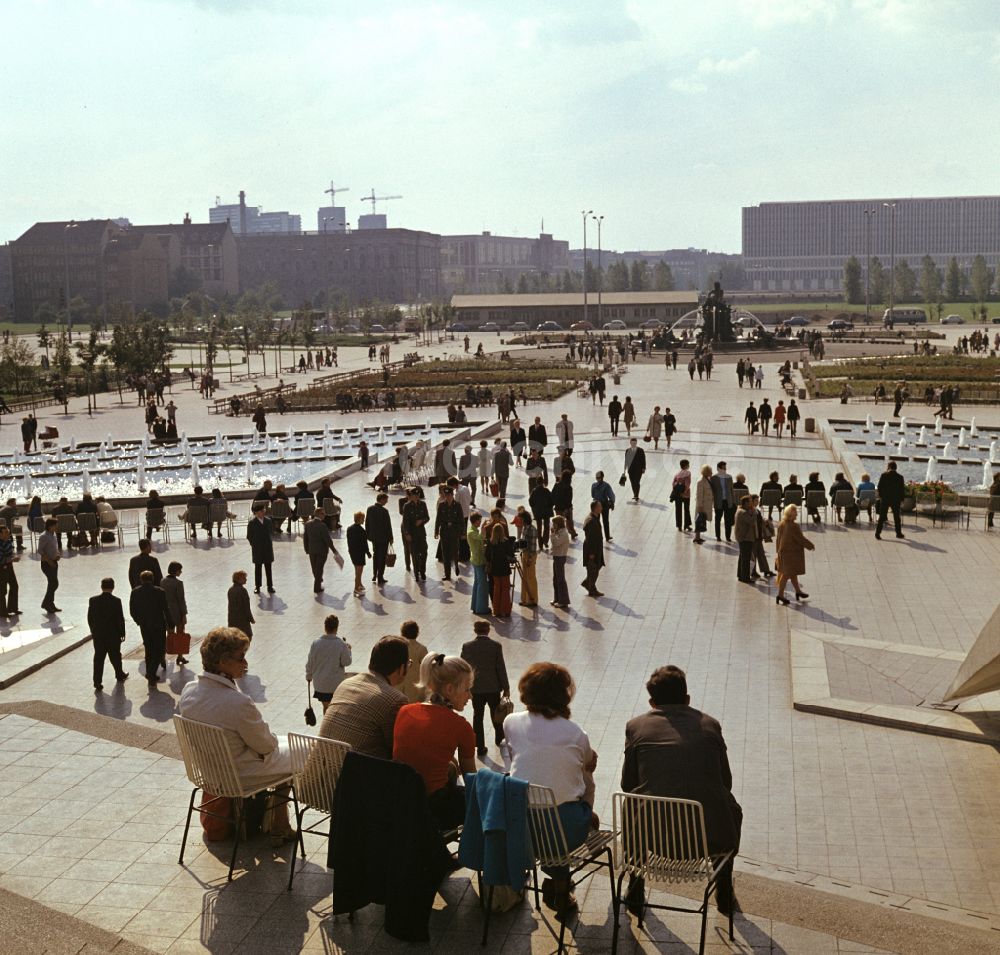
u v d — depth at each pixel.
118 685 17.06
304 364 99.06
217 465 44.44
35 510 28.56
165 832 9.58
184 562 26.67
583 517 30.66
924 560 24.92
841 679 16.45
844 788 12.59
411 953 7.54
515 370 82.62
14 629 21.06
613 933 7.66
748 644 18.70
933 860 10.72
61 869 8.86
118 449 49.91
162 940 7.73
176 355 129.88
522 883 7.61
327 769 8.32
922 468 39.66
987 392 60.88
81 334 163.38
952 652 17.69
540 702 8.00
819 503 29.09
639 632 19.58
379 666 8.81
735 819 7.89
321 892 8.40
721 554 25.89
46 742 12.02
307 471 42.78
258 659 18.34
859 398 61.66
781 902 8.34
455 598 22.47
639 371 83.94
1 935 7.36
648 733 7.82
